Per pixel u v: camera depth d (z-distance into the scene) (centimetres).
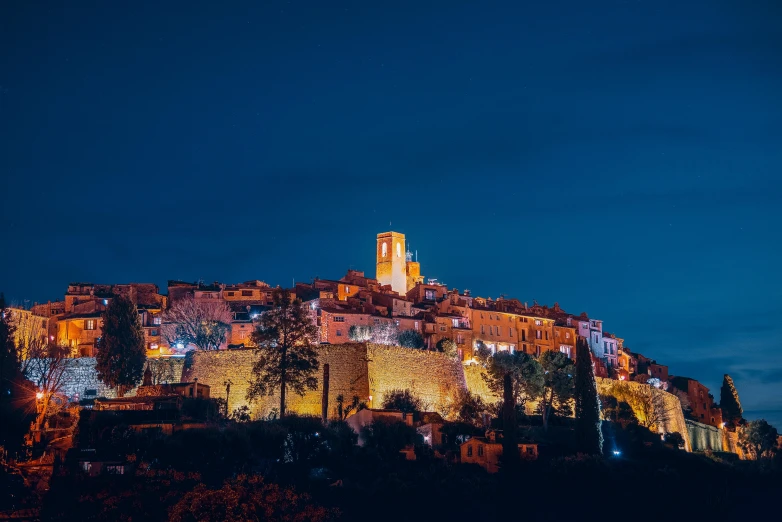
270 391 16600
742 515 15662
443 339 18988
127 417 14538
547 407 18638
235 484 11938
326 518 12212
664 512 15088
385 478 13950
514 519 13875
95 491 12294
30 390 16225
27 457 13788
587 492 14862
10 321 18138
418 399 17288
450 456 15238
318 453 14350
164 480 12531
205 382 17525
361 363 17088
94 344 19325
